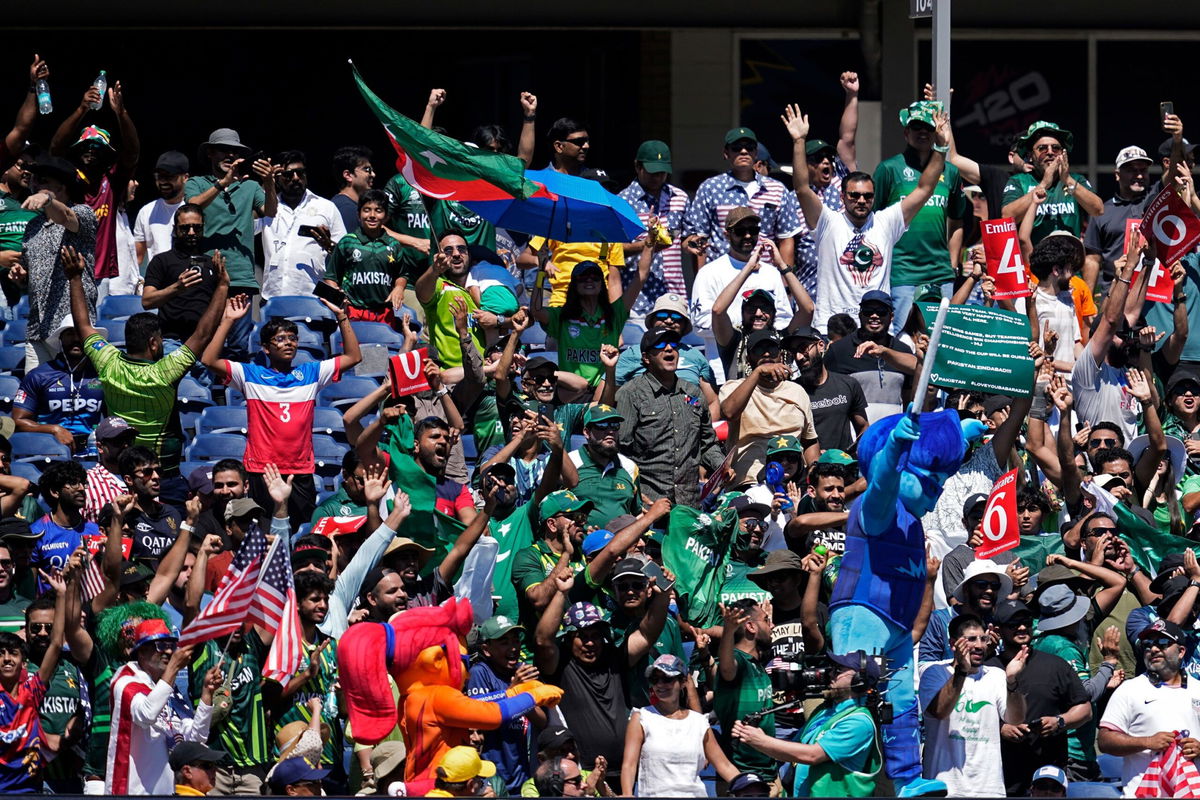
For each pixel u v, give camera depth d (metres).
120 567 41.28
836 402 50.91
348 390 53.84
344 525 43.88
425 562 42.56
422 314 56.66
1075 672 41.56
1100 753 42.97
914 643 40.84
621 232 52.72
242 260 55.53
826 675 38.38
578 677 40.47
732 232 55.12
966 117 75.12
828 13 69.38
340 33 73.62
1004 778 40.78
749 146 57.50
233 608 38.97
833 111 73.06
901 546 37.81
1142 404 50.31
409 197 56.75
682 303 49.81
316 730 39.06
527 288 59.53
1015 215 57.19
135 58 73.25
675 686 39.31
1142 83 75.38
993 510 44.19
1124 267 52.31
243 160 55.53
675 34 72.94
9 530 43.38
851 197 54.81
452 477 48.78
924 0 56.66
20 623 41.81
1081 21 70.38
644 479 48.12
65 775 39.88
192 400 52.91
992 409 49.44
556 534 43.16
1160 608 44.00
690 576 44.16
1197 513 50.81
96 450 50.72
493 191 50.81
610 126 73.31
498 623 40.62
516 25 67.00
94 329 51.19
